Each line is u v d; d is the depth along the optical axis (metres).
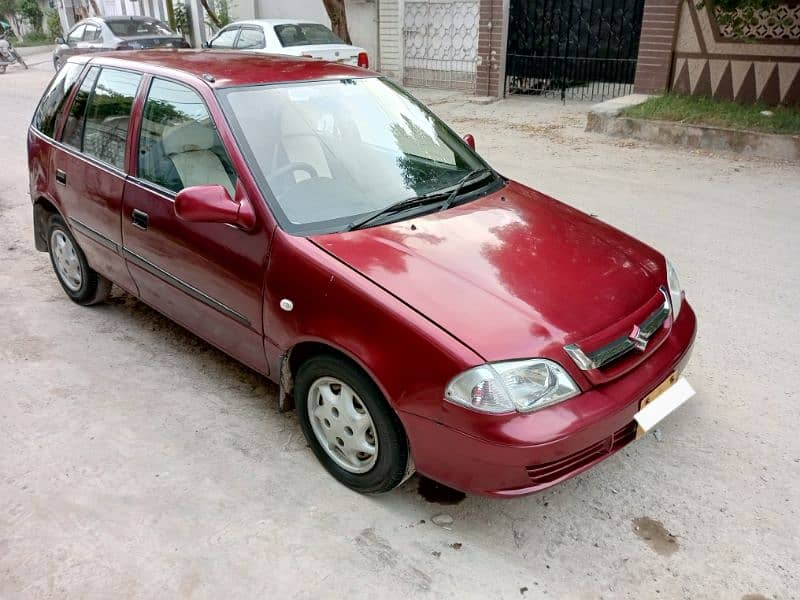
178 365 4.16
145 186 3.80
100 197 4.15
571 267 3.04
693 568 2.70
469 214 3.38
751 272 5.30
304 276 2.95
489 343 2.54
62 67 4.95
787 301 4.82
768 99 10.17
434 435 2.62
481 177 3.84
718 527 2.90
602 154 9.05
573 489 3.13
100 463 3.28
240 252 3.24
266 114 3.50
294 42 12.73
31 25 36.78
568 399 2.57
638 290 3.03
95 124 4.32
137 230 3.88
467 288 2.78
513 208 3.54
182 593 2.57
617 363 2.75
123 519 2.93
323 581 2.63
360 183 3.44
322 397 3.10
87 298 4.82
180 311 3.85
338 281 2.83
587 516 2.97
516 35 13.33
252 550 2.77
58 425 3.55
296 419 3.65
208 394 3.86
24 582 2.62
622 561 2.74
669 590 2.60
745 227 6.29
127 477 3.19
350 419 2.96
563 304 2.79
